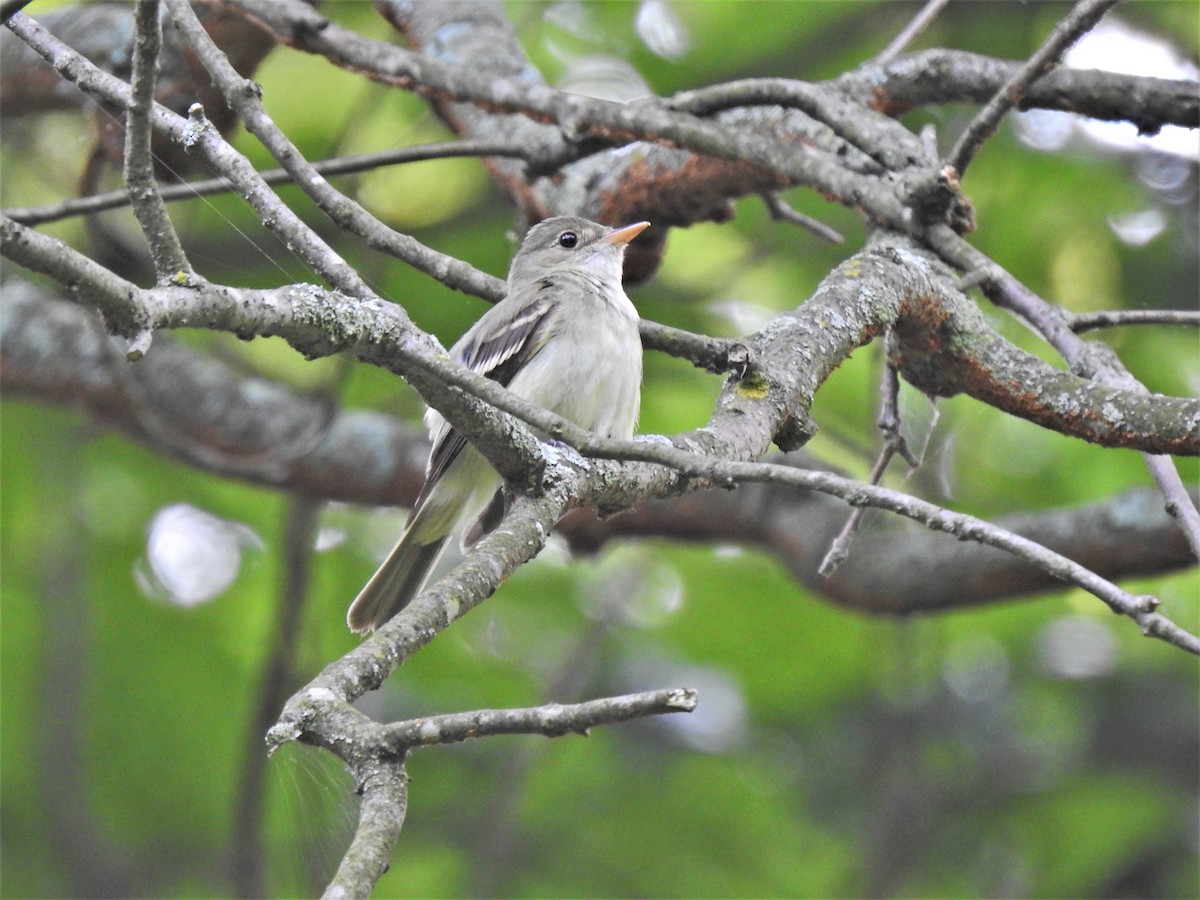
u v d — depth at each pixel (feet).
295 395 37.32
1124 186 38.45
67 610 42.52
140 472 42.96
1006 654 46.88
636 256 32.78
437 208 39.91
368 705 43.04
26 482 42.75
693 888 44.42
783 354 21.09
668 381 39.14
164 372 36.52
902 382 27.27
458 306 38.37
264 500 42.80
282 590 36.11
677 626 44.60
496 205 39.58
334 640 42.91
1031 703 48.93
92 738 43.42
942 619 43.45
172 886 43.06
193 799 43.88
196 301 14.66
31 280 37.32
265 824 39.65
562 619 45.06
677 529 34.96
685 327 39.11
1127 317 22.43
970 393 22.36
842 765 49.06
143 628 43.21
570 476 18.21
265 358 41.27
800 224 31.22
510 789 41.98
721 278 40.16
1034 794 47.67
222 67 21.24
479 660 44.37
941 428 36.37
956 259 23.71
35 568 43.29
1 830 44.42
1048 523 32.07
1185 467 37.24
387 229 22.22
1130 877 46.26
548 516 17.69
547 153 28.43
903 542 34.01
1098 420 20.58
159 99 28.94
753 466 15.48
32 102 32.89
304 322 15.69
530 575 44.39
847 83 27.71
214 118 29.07
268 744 13.38
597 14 39.22
